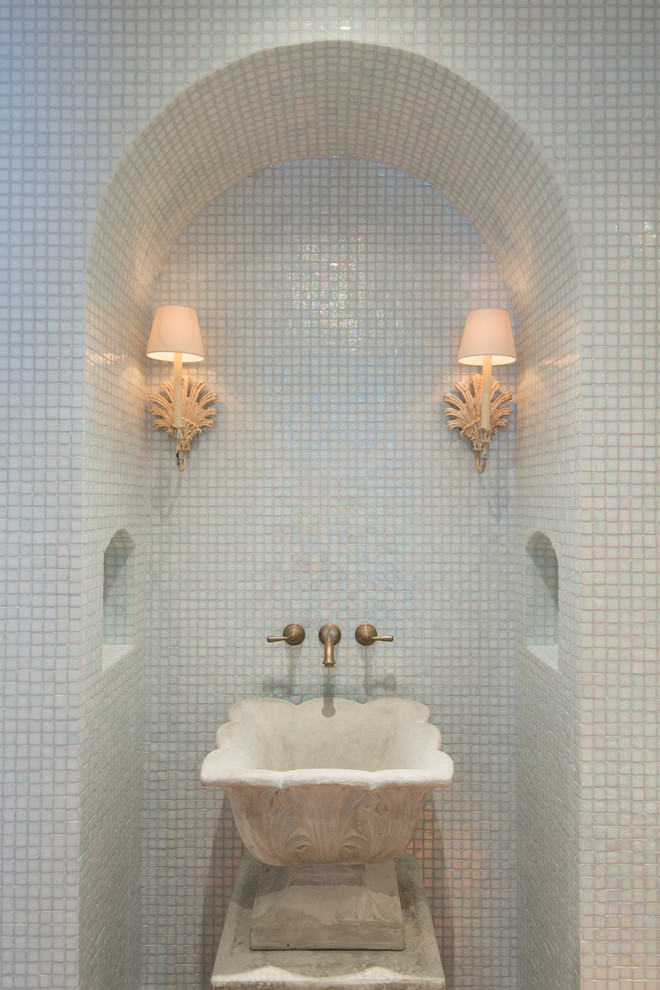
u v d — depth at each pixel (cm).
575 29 187
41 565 188
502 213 225
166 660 249
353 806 175
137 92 188
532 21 188
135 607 238
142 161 197
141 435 244
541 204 200
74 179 188
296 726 233
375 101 212
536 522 225
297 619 249
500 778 248
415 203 250
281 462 250
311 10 188
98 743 202
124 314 223
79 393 188
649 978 186
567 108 188
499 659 248
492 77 188
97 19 188
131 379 231
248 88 200
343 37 187
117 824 221
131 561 237
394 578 249
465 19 188
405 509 250
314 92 208
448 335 250
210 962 247
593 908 186
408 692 249
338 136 235
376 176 250
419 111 210
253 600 249
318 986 176
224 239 250
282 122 223
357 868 197
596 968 186
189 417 244
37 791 186
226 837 248
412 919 203
